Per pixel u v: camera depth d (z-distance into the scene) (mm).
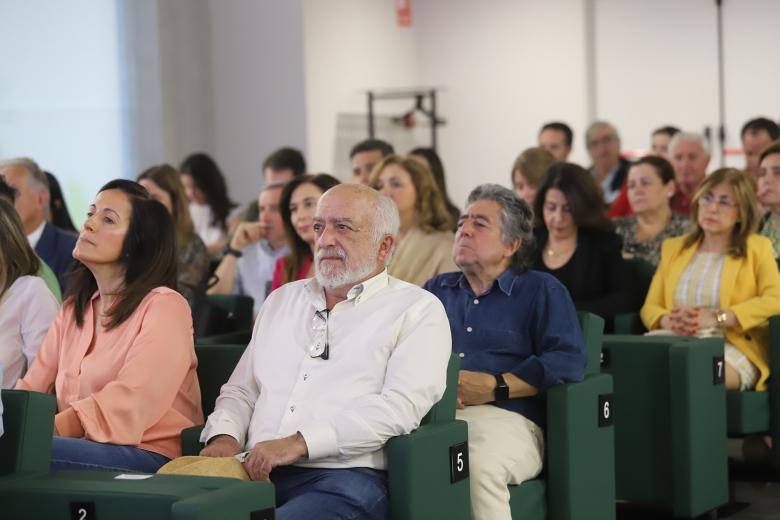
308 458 3080
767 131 7777
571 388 3732
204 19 10430
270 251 6156
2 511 2664
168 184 6180
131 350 3445
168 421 3475
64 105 9406
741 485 5191
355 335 3266
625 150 11117
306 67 10242
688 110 10828
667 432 4457
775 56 10406
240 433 3326
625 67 11094
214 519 2457
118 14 9789
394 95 11125
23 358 3932
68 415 3375
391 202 3387
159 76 9930
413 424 3148
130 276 3574
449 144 11914
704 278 5191
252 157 10430
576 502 3756
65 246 5105
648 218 6430
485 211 3957
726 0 10594
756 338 5094
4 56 9008
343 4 10727
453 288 4121
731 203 5129
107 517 2570
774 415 5027
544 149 6559
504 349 3941
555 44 11359
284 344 3355
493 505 3525
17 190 4980
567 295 3926
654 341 4504
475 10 11695
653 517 4684
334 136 10625
